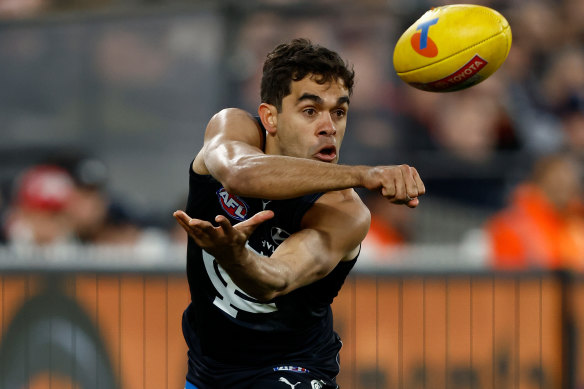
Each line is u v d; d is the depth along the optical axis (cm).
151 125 2378
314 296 1133
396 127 2395
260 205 1073
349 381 1827
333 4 2350
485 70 1038
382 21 2342
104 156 2411
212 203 1095
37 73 2452
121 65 2395
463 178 2406
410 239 2364
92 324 1853
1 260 1888
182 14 2353
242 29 2355
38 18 2436
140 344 1838
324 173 917
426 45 1024
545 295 1797
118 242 2352
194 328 1206
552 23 3048
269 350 1152
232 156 979
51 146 2438
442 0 2339
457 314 1809
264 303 1102
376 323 1820
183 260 1847
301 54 1038
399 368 1812
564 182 2273
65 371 1866
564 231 2248
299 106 1041
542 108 2752
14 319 1878
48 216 2364
